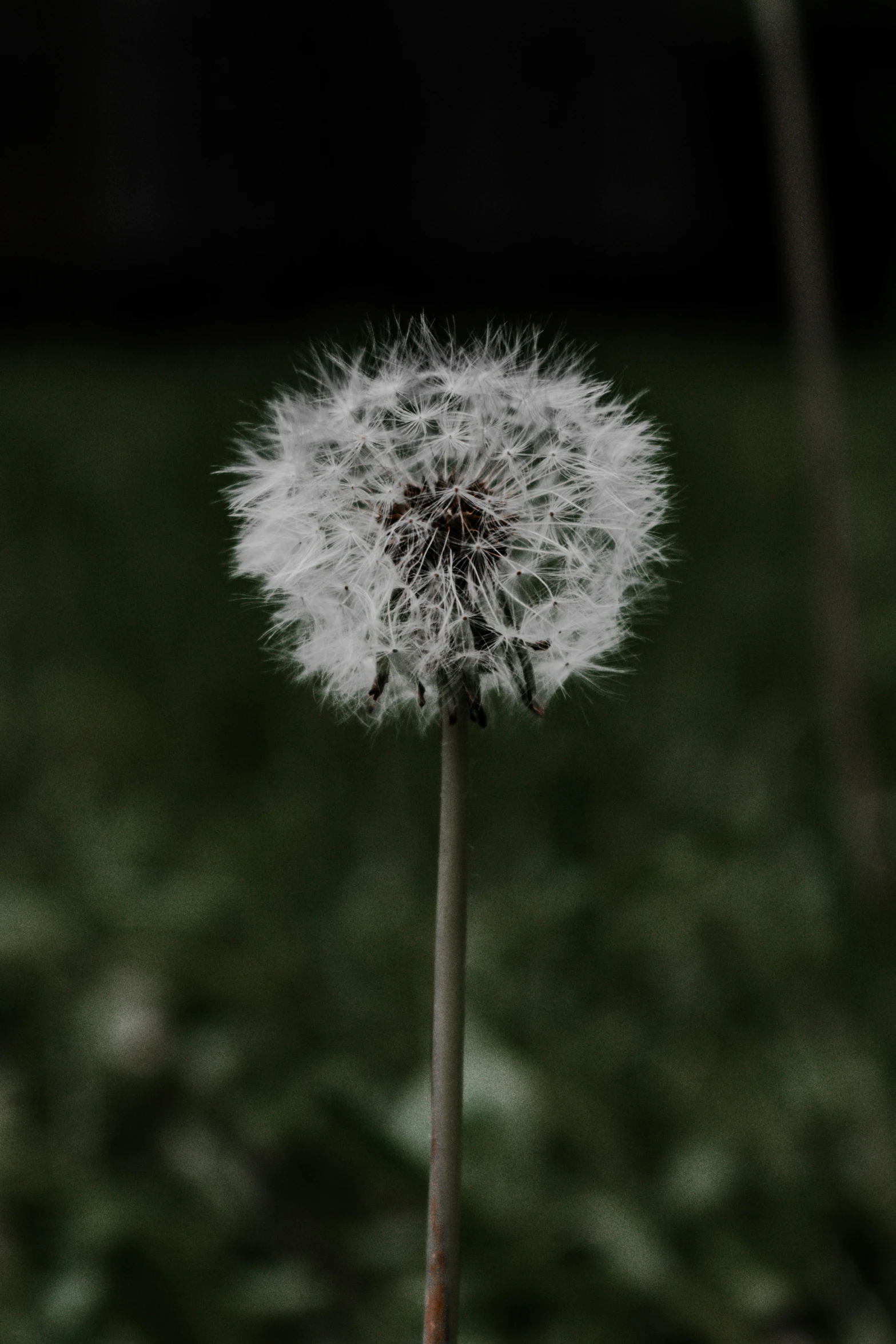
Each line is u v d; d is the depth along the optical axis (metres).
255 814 0.86
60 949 0.63
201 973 0.63
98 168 4.00
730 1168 0.56
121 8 3.95
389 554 0.43
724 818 0.77
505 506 0.44
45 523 1.64
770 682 1.08
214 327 3.81
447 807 0.41
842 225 3.69
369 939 0.69
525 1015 0.64
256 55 4.01
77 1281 0.52
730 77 4.16
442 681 0.42
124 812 0.77
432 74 4.10
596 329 3.47
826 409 0.78
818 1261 0.55
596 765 0.94
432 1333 0.41
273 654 0.44
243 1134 0.58
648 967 0.69
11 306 3.98
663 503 0.44
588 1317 0.52
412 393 0.44
